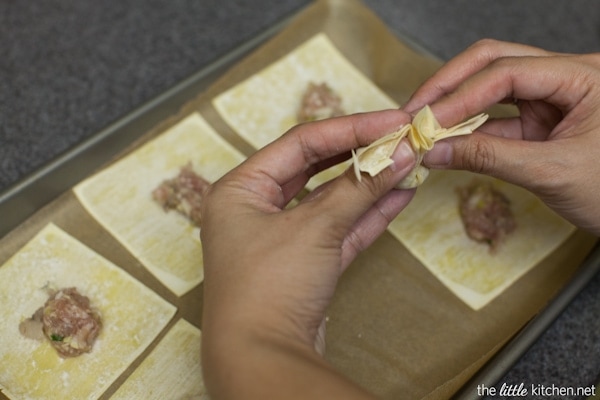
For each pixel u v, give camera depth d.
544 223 0.52
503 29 0.64
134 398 0.45
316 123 0.42
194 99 0.55
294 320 0.38
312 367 0.36
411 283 0.50
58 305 0.47
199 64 0.61
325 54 0.58
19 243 0.49
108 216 0.51
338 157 0.46
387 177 0.39
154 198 0.51
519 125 0.49
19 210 0.50
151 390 0.46
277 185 0.42
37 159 0.55
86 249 0.49
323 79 0.57
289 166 0.42
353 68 0.58
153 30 0.62
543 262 0.50
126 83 0.59
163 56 0.61
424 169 0.44
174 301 0.48
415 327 0.48
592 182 0.44
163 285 0.49
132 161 0.52
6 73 0.59
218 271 0.39
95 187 0.51
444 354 0.47
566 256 0.50
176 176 0.52
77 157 0.51
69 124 0.56
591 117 0.45
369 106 0.56
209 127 0.54
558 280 0.50
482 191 0.52
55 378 0.46
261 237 0.39
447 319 0.49
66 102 0.58
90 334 0.46
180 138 0.54
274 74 0.57
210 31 0.63
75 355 0.46
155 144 0.53
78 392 0.45
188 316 0.48
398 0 0.65
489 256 0.51
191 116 0.55
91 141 0.52
